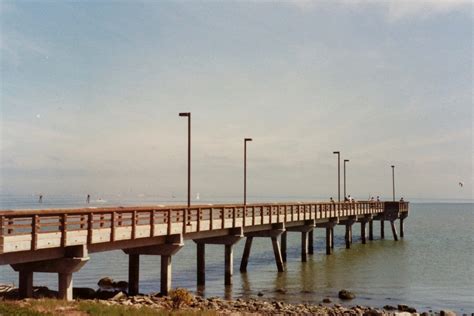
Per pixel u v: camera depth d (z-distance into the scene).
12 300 21.27
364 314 27.34
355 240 80.00
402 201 82.38
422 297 34.31
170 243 28.88
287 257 55.91
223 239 36.16
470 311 30.56
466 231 100.25
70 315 19.00
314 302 31.61
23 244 19.83
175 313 21.47
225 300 29.55
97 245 24.14
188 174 35.41
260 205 39.22
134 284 28.78
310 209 50.09
